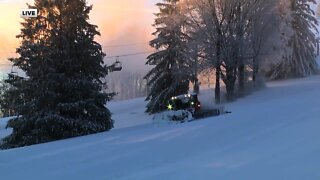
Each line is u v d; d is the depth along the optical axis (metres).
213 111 29.17
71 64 27.45
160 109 46.56
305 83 51.50
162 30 47.22
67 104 26.55
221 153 12.53
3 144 26.41
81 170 11.94
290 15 53.03
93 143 17.66
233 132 16.20
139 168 11.48
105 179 10.47
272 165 10.15
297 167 9.69
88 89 27.56
